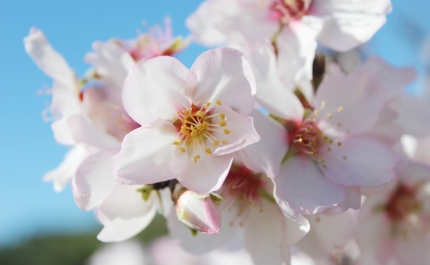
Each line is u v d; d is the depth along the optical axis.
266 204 0.26
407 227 0.29
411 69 0.28
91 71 0.27
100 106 0.27
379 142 0.26
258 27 0.28
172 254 0.48
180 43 0.28
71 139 0.26
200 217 0.23
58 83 0.26
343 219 0.26
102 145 0.25
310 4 0.28
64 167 0.27
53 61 0.27
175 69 0.23
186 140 0.24
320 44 0.28
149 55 0.28
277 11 0.28
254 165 0.24
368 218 0.28
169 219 0.26
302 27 0.27
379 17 0.27
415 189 0.29
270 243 0.26
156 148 0.23
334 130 0.26
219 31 0.28
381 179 0.25
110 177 0.24
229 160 0.23
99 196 0.24
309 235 0.26
